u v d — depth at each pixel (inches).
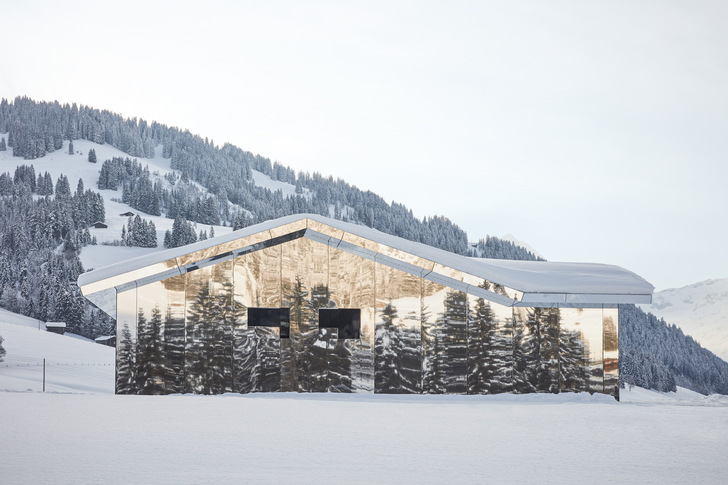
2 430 409.4
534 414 512.7
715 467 315.3
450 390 659.4
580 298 652.7
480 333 664.4
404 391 657.6
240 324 660.1
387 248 655.8
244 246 656.4
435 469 303.6
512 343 665.0
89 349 2544.3
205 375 653.9
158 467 302.0
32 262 6496.1
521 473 297.0
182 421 453.4
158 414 489.1
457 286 666.8
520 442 381.1
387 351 662.5
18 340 2384.4
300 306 665.0
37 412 494.3
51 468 298.4
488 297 666.8
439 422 462.9
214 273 661.3
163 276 657.6
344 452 344.2
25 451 340.5
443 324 664.4
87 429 414.6
